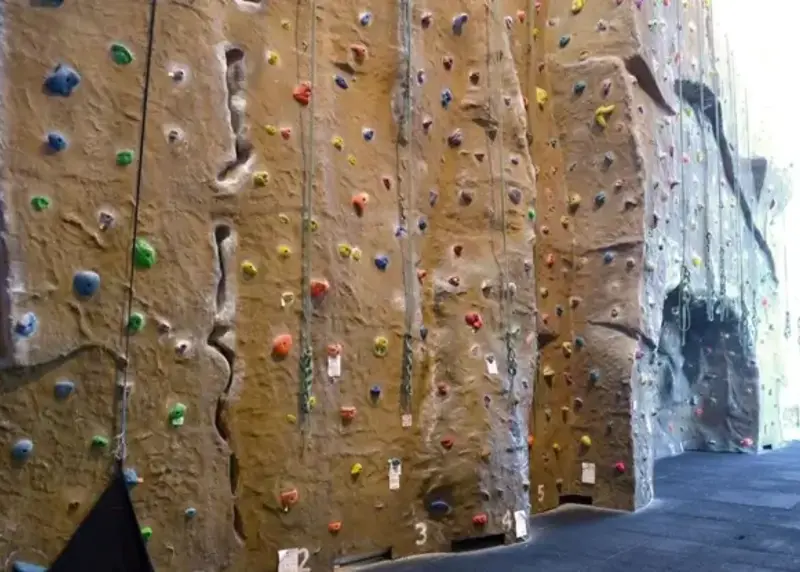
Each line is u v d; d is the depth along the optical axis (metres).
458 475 4.92
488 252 5.24
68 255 3.50
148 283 3.72
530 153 6.33
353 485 4.52
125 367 3.61
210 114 3.98
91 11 3.64
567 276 6.38
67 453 3.46
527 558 4.71
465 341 5.07
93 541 3.46
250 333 4.12
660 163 6.71
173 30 3.88
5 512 3.30
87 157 3.58
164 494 3.72
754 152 9.87
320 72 4.56
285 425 4.20
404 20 4.97
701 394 9.66
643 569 4.47
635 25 6.30
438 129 5.26
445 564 4.58
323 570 4.32
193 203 3.90
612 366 6.14
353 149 4.69
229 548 3.94
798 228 11.47
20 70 3.43
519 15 6.44
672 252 7.17
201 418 3.86
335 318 4.46
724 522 5.67
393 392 4.75
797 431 11.23
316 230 4.39
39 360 3.38
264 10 4.33
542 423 6.20
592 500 6.22
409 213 4.96
